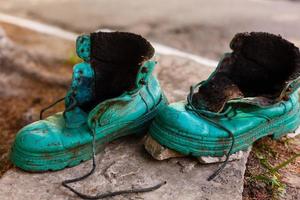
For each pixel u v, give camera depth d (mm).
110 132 1279
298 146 1402
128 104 1268
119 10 2873
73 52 2238
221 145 1251
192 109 1256
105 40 1280
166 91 1595
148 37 2479
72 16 2770
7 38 2154
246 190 1267
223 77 1304
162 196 1204
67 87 1981
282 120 1350
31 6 2920
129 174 1254
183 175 1255
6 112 1825
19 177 1237
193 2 3016
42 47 2277
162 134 1253
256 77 1352
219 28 2574
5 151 1584
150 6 2947
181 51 2295
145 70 1242
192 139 1233
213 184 1235
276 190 1265
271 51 1325
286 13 2807
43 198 1192
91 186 1222
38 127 1238
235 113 1268
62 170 1255
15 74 2012
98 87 1305
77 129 1240
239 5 2945
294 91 1323
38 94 1935
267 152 1374
